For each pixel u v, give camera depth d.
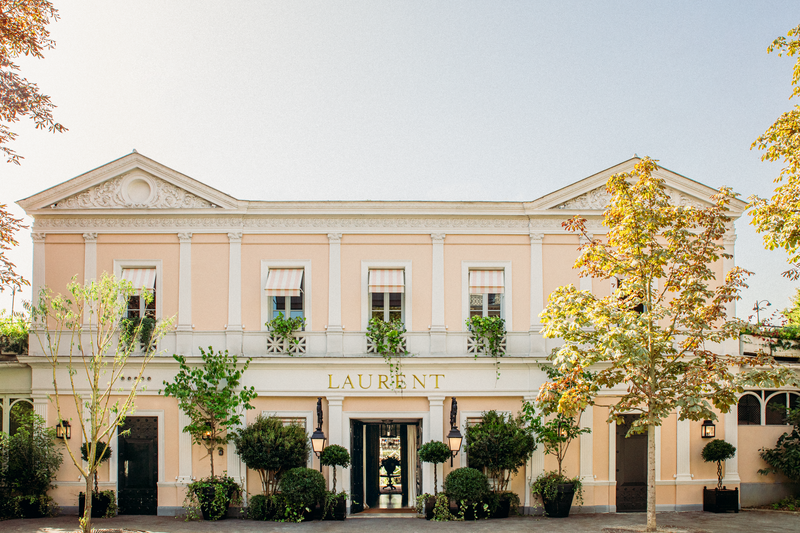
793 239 12.21
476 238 17.47
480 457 15.88
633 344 12.27
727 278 13.22
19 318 18.36
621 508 16.75
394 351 16.78
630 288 13.10
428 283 17.33
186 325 16.95
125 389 16.72
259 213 17.30
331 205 17.23
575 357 12.76
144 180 17.33
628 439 17.02
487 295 17.48
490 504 15.84
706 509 16.58
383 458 18.86
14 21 13.74
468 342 17.16
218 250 17.33
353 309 17.25
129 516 16.22
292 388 16.80
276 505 15.70
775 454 16.91
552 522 15.18
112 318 14.55
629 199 13.36
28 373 16.94
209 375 16.39
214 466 16.58
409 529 14.46
